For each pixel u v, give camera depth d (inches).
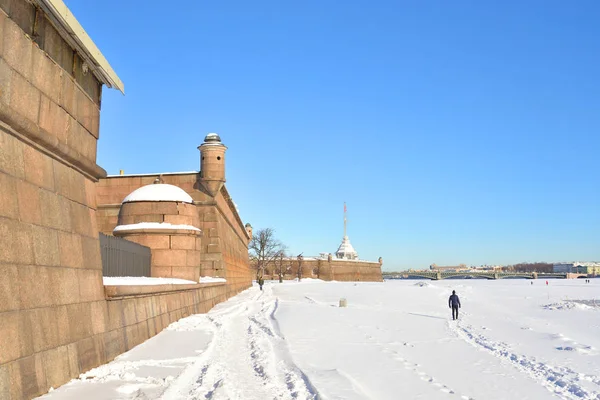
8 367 273.3
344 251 6707.7
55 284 345.1
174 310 708.0
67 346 348.5
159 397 298.0
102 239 527.5
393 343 676.7
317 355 528.1
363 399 330.6
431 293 2155.5
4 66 296.4
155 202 805.2
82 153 414.9
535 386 447.5
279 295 1930.4
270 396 327.3
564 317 1275.8
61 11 340.2
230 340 584.7
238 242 1958.7
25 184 321.7
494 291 2864.2
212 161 1253.7
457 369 511.5
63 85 378.3
